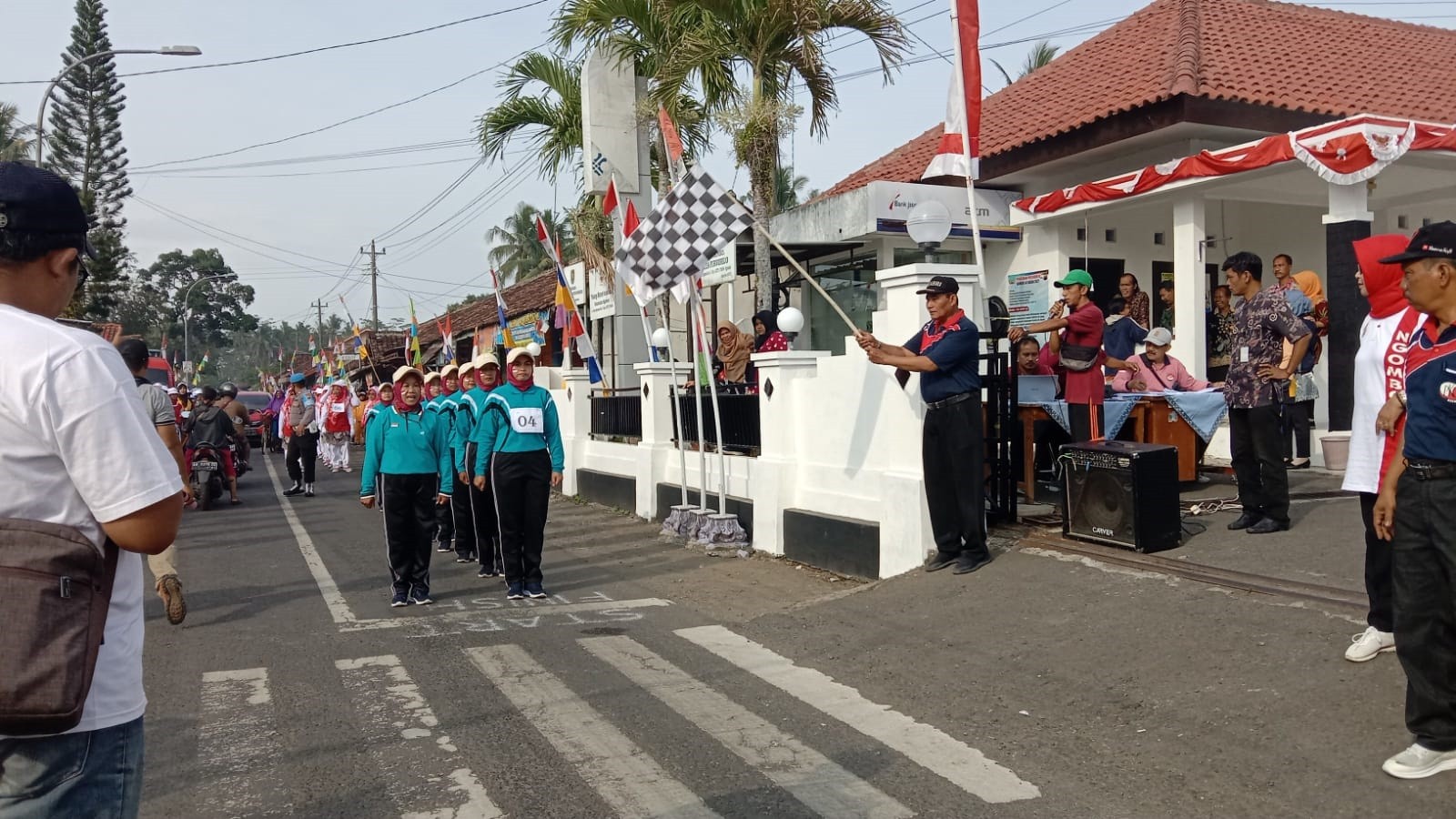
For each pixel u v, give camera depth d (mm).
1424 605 3930
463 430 10172
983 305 8227
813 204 15523
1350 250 9922
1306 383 10102
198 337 82188
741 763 4695
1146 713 4887
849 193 14711
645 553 10375
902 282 7980
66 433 2121
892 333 8133
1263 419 7051
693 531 10586
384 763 4754
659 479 12453
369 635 7172
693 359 10547
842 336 16359
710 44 12555
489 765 4707
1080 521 7438
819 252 16000
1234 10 15875
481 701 5652
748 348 13047
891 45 12805
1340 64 14234
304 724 5289
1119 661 5488
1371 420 4789
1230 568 6402
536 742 5004
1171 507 7059
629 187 15492
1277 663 5035
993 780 4410
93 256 2445
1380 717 4402
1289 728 4473
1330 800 3918
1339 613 5402
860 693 5688
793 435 9734
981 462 7430
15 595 2053
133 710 2309
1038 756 4633
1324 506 7820
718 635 7074
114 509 2145
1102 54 15852
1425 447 3939
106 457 2145
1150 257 14539
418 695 5758
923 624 6680
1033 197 14430
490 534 9508
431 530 8312
